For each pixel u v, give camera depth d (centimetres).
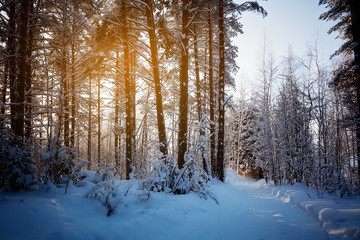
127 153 993
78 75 1256
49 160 475
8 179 412
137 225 353
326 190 859
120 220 361
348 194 702
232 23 1449
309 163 1258
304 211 628
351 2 764
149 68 1598
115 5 1166
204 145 645
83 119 1598
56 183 504
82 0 1044
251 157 2709
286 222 512
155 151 669
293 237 404
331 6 1171
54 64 1138
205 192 610
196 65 1407
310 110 1304
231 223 491
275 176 1512
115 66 1277
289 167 1369
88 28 1101
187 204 504
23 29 701
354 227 360
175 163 636
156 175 586
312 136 1338
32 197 388
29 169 442
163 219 400
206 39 1658
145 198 476
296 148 1330
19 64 678
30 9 988
